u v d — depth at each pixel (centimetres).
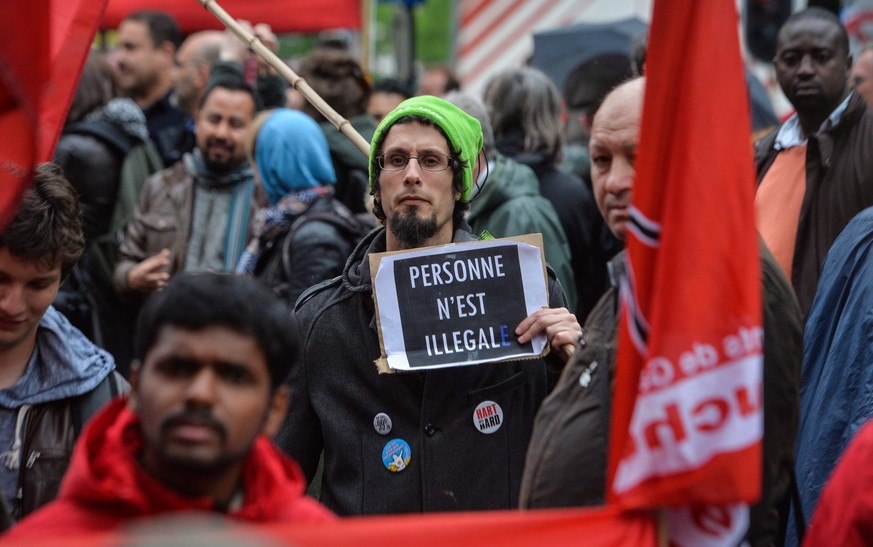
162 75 884
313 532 274
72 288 707
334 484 429
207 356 268
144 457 276
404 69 1266
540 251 433
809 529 345
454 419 422
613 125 389
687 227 302
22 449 400
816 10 649
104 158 720
